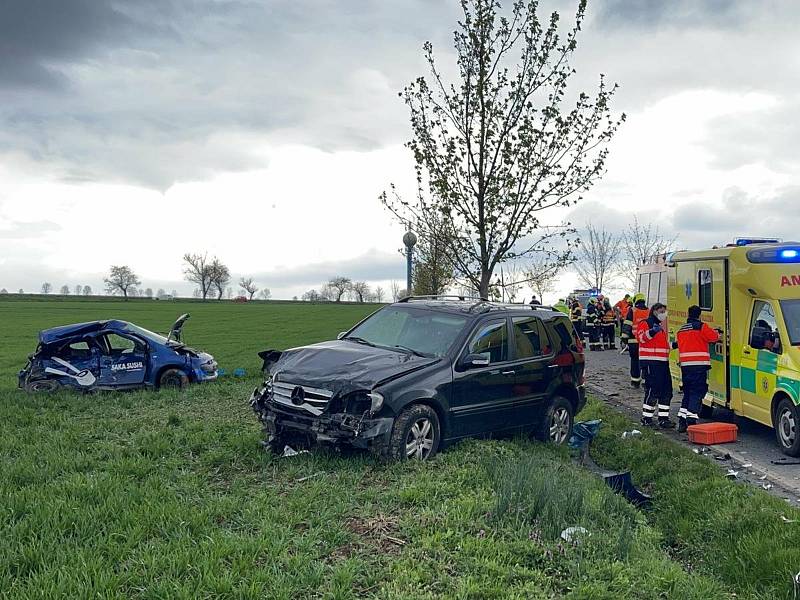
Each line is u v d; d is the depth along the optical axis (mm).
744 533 6070
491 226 12125
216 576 4051
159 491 5660
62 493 5457
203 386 12445
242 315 60719
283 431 7277
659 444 9383
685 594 4547
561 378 9242
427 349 8062
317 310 76750
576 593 4207
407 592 4023
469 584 4141
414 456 7168
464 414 7754
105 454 7031
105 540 4551
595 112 11828
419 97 12242
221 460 6934
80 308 68750
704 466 8242
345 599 3930
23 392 11469
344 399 6938
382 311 9164
